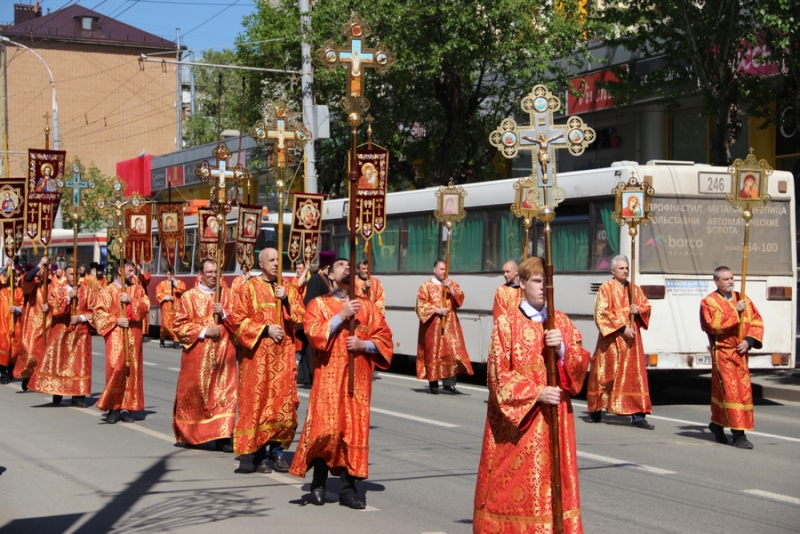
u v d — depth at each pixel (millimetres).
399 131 26281
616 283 11906
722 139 17109
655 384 15977
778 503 7797
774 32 16141
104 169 59469
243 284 8805
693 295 13703
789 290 14141
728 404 10281
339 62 7852
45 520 7152
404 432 11180
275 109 9492
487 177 26734
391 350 7609
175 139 61719
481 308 16281
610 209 13844
